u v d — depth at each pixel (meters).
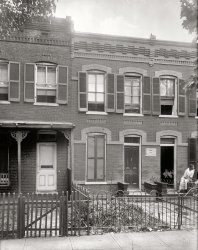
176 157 18.11
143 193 16.84
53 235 9.88
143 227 10.45
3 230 9.52
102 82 17.41
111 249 8.59
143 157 17.61
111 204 11.44
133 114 17.55
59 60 16.59
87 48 16.94
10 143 15.80
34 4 11.05
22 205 9.63
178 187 17.77
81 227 10.30
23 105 16.08
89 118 16.92
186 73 18.28
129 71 17.53
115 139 17.25
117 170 17.23
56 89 16.66
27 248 8.66
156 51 17.89
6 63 16.11
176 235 9.75
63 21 16.62
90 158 17.08
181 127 18.19
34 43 16.27
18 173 14.44
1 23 11.24
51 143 16.53
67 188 16.27
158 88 17.88
